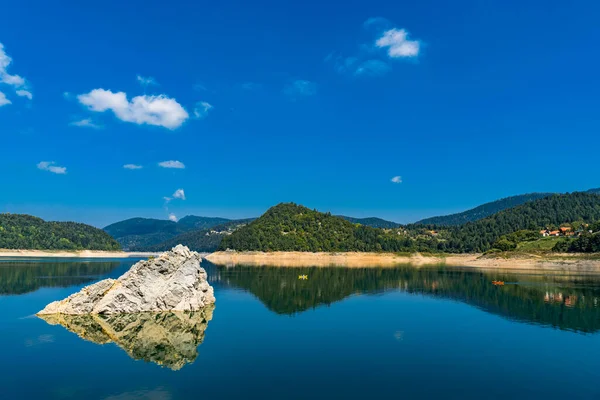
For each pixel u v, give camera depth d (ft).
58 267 473.67
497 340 144.05
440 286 319.06
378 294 267.18
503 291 282.36
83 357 119.14
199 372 107.65
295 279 379.76
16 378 101.50
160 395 91.81
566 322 174.81
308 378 104.17
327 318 181.16
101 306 179.63
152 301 188.24
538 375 108.06
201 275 219.00
